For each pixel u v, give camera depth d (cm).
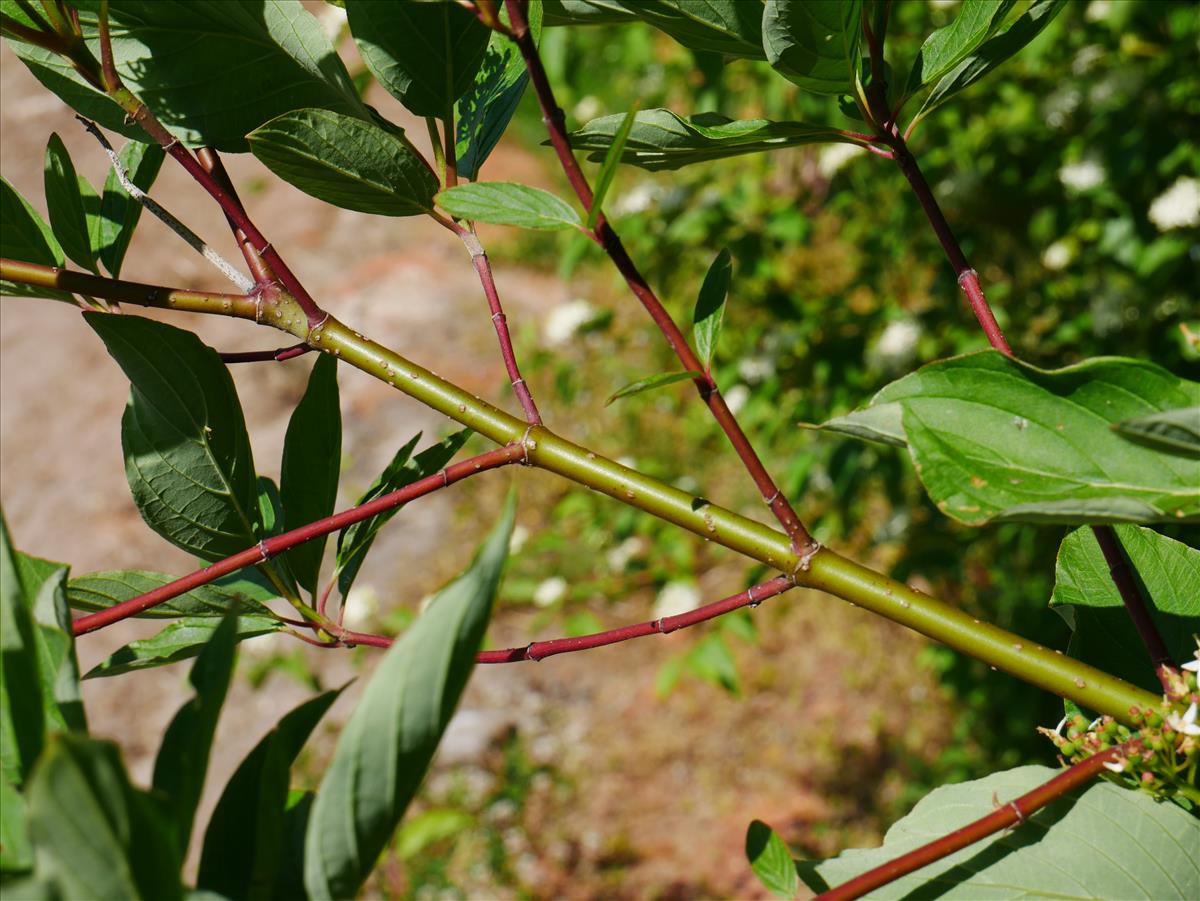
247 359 32
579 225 27
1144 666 29
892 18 107
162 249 299
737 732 186
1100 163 98
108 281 29
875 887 23
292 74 31
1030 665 25
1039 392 23
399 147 29
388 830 18
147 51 31
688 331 132
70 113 325
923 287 130
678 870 166
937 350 110
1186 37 96
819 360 115
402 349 268
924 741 171
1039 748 125
